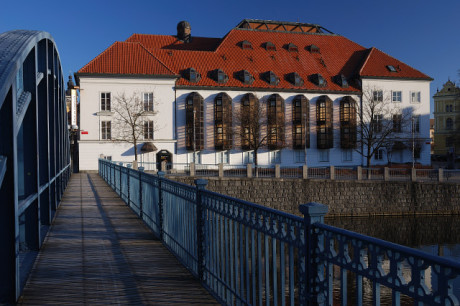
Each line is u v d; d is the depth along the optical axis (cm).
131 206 1362
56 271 646
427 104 5341
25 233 770
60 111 1581
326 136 4969
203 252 591
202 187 600
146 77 4475
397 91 5278
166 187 826
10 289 492
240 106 4781
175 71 4738
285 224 354
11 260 489
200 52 5038
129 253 766
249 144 4719
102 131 4400
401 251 219
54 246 820
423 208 3494
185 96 4606
